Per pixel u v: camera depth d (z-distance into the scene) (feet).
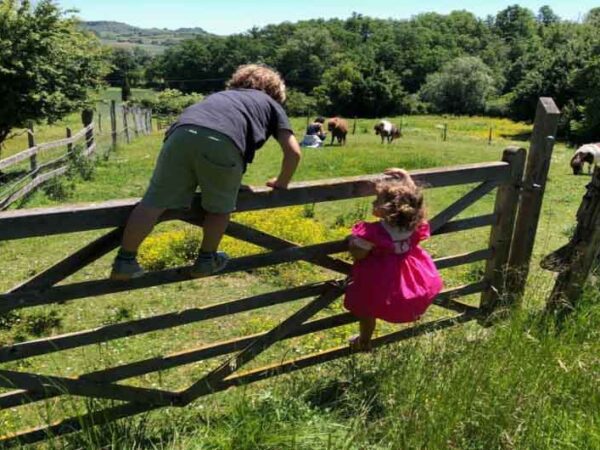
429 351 12.82
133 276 9.95
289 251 12.36
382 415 11.30
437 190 47.93
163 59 389.39
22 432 10.45
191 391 12.14
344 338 18.37
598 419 10.64
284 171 10.93
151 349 18.08
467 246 31.42
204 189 9.80
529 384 11.30
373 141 104.58
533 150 15.46
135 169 51.78
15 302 9.73
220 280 24.40
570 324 14.01
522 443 10.07
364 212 37.35
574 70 165.37
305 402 11.79
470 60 266.16
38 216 9.33
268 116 10.35
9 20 48.26
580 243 15.66
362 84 257.34
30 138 42.19
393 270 12.33
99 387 11.02
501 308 14.88
